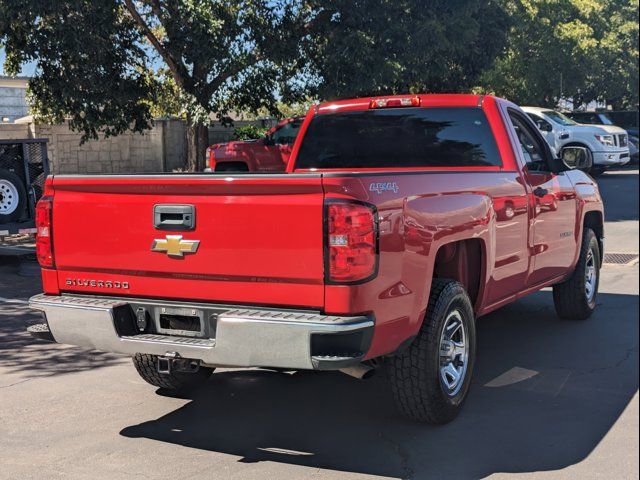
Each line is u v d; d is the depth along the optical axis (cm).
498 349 661
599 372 592
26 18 1266
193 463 427
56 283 472
